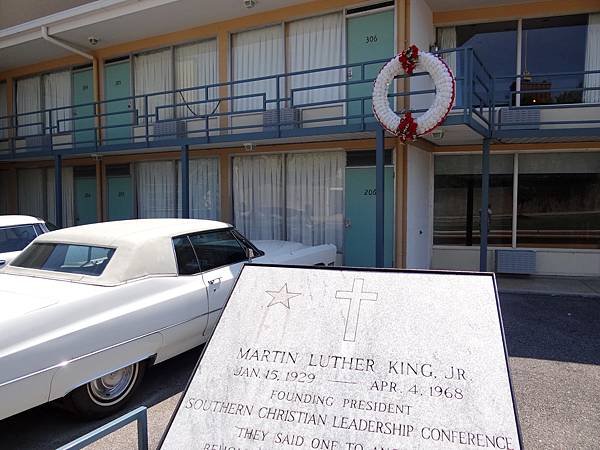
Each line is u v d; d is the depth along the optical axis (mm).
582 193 8812
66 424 3652
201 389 2414
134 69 10805
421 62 6453
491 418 2100
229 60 9570
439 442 2051
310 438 2150
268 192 9547
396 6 7918
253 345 2547
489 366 2264
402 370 2309
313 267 2846
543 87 8688
